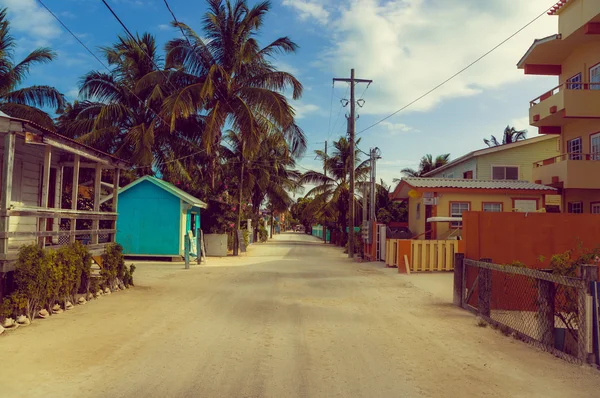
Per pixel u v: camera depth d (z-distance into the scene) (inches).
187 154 989.2
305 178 1486.2
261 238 1829.5
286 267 691.4
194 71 922.7
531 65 820.6
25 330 267.3
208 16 903.1
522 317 315.9
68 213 371.9
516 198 815.7
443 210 812.6
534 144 1075.9
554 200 770.2
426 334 277.9
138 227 788.6
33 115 847.1
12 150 297.4
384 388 184.9
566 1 695.1
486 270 325.4
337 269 670.5
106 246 432.1
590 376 201.9
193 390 179.0
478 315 331.6
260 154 1325.0
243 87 913.5
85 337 254.4
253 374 199.3
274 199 1520.7
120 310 334.0
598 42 714.2
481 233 404.8
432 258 639.1
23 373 193.6
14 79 921.5
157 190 790.5
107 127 899.4
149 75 896.3
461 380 195.5
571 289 254.8
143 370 201.3
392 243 700.7
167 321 300.8
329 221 1908.2
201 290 441.4
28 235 310.7
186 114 822.5
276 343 251.6
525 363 220.5
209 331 276.1
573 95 698.2
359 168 1440.7
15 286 304.0
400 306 375.2
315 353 233.5
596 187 716.0
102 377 191.2
